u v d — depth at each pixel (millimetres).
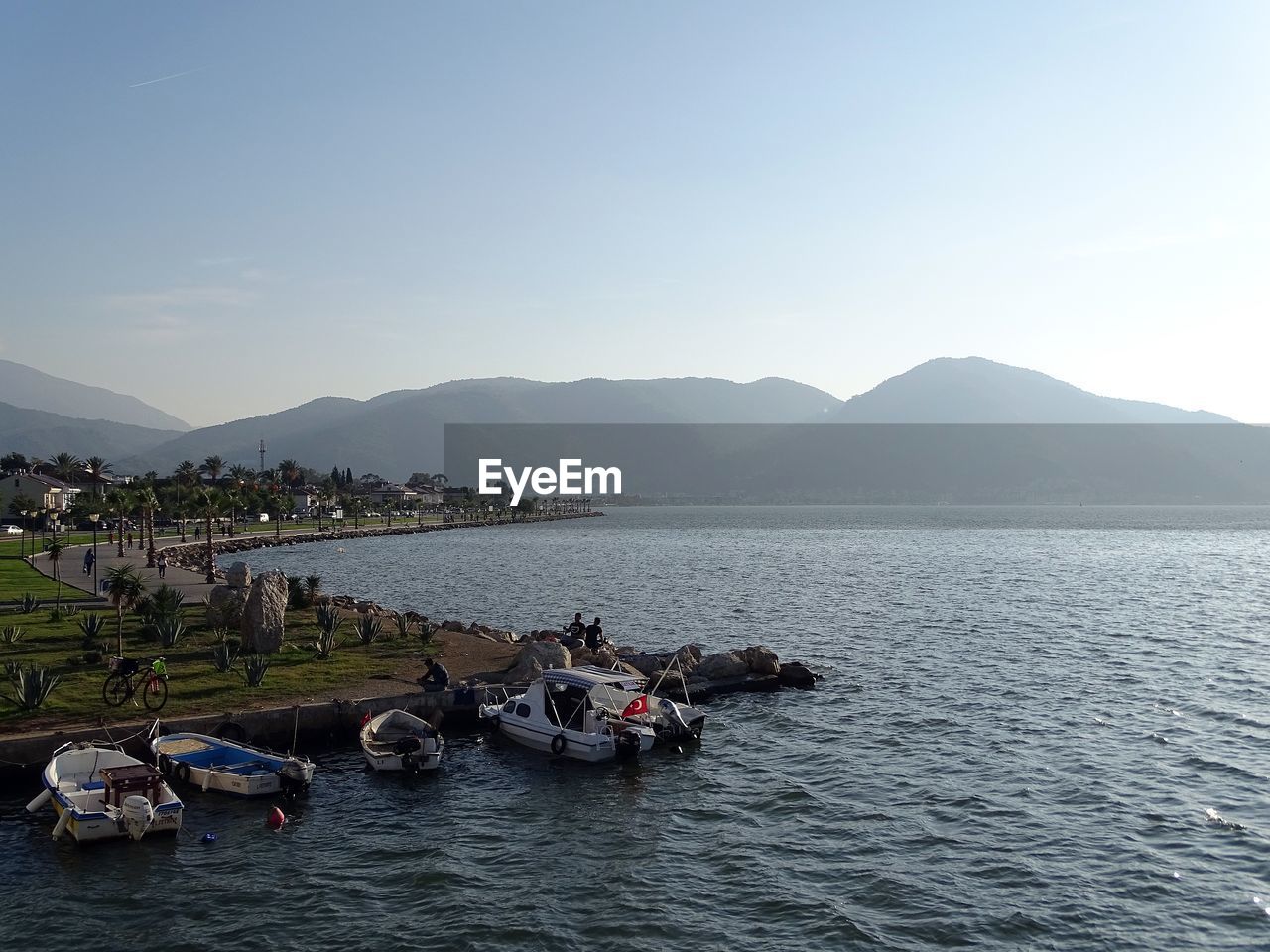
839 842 26094
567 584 99250
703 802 29359
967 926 21234
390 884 23438
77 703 33688
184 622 49812
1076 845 25547
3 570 83688
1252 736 35562
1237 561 136625
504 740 35906
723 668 45500
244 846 25516
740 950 20312
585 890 23234
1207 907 21953
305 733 34219
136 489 115375
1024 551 163375
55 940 20516
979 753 34000
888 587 95750
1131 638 60188
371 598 85750
